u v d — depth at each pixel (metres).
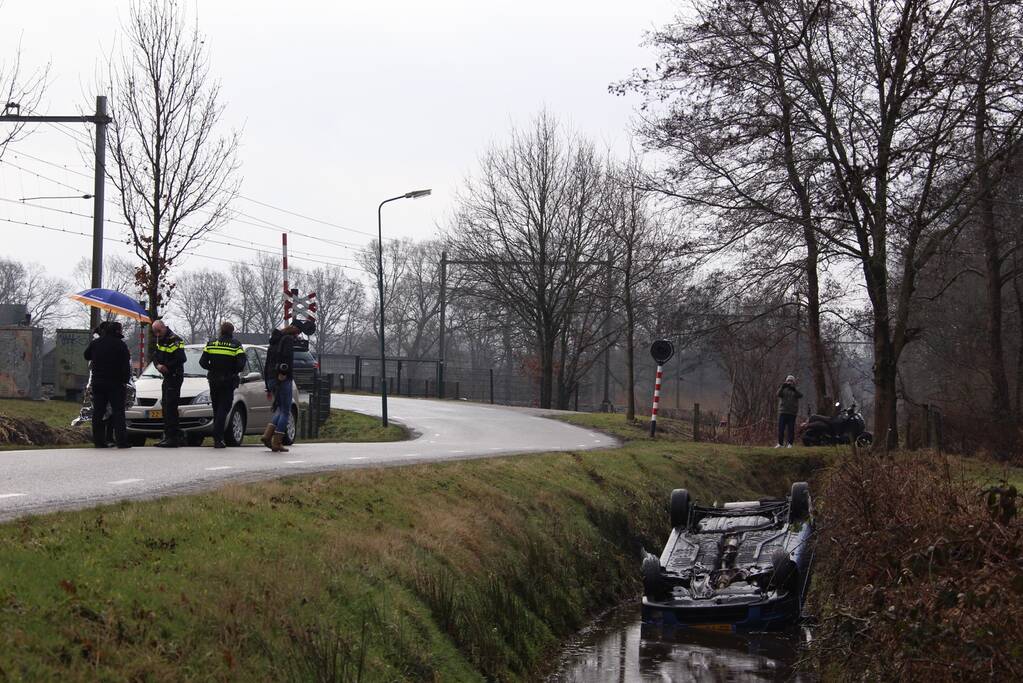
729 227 25.44
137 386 19.09
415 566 10.12
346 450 19.14
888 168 22.20
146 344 29.44
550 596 13.11
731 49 23.88
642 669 11.70
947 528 8.55
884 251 23.27
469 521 12.89
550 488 16.61
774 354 44.41
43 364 33.72
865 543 10.02
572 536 15.31
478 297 62.31
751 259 26.75
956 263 30.52
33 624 5.94
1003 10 19.81
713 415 41.78
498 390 79.94
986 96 20.67
